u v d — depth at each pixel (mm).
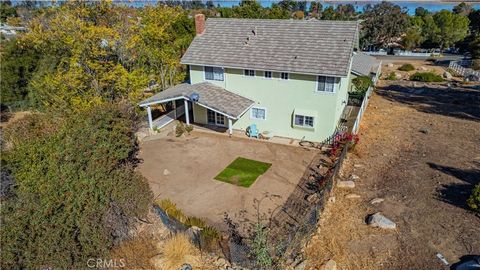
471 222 14969
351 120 28656
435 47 76688
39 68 38406
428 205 16438
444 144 23922
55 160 13531
